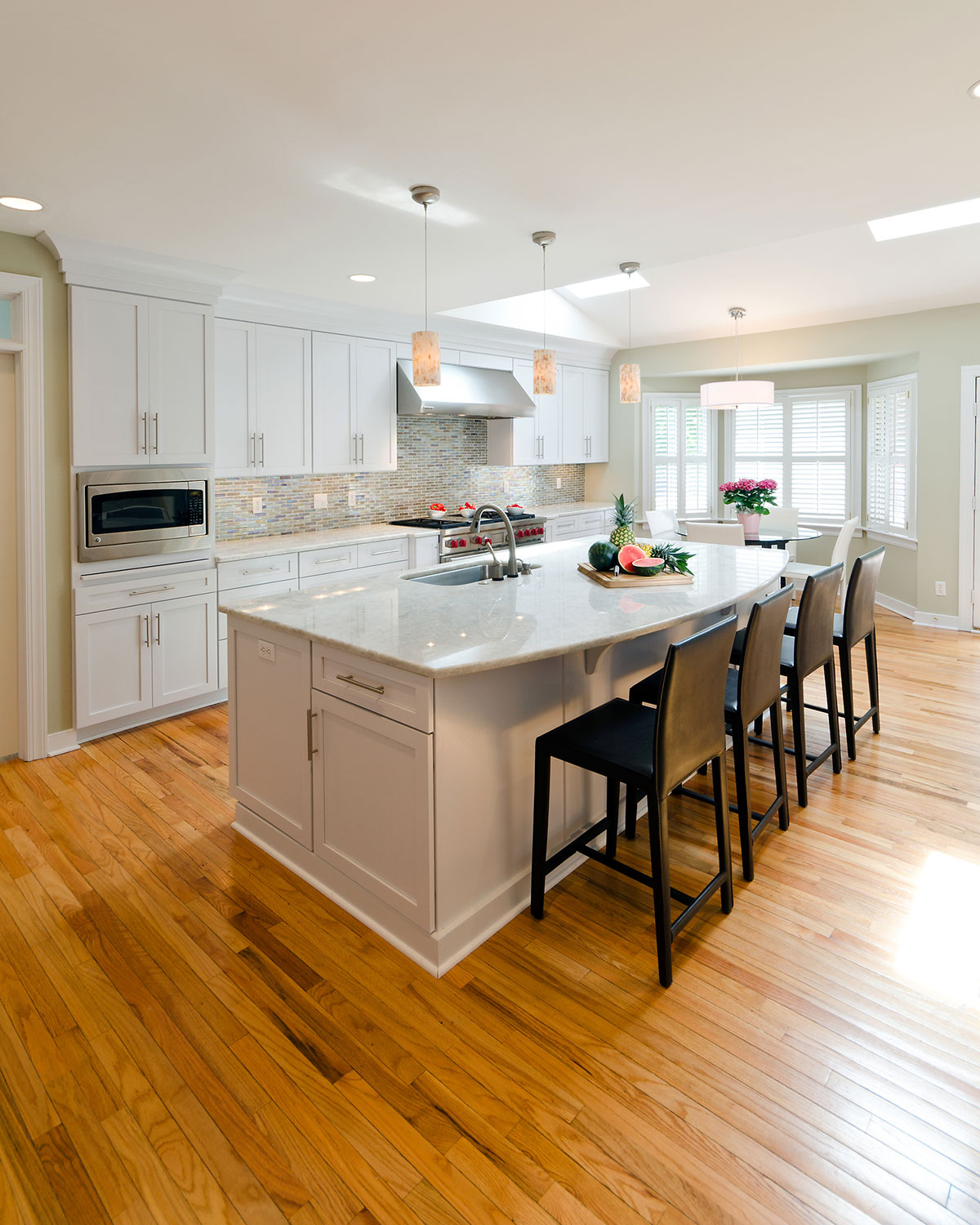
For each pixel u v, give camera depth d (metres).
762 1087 1.75
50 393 3.58
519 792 2.41
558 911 2.45
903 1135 1.62
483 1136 1.63
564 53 2.01
